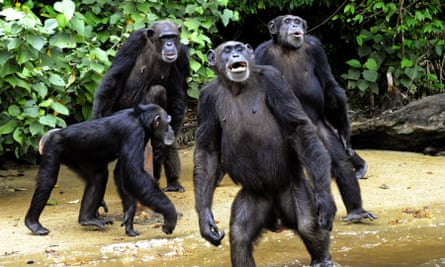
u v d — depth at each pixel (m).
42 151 11.20
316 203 8.09
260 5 19.59
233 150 8.71
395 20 20.23
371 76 19.39
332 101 12.10
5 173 15.77
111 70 12.32
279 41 11.88
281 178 8.73
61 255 9.79
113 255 9.79
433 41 20.17
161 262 9.44
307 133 8.37
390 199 12.58
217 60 8.74
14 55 12.21
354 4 20.25
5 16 13.19
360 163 14.20
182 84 12.79
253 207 8.78
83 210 11.33
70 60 13.26
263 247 10.11
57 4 12.59
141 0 14.09
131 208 10.82
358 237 10.45
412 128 16.42
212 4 14.59
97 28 14.60
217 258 9.59
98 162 11.16
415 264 9.02
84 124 11.12
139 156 10.70
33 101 12.77
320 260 8.65
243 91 8.71
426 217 11.35
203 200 8.56
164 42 12.15
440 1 20.31
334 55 22.08
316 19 21.27
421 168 14.90
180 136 18.61
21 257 9.73
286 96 8.54
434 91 20.30
